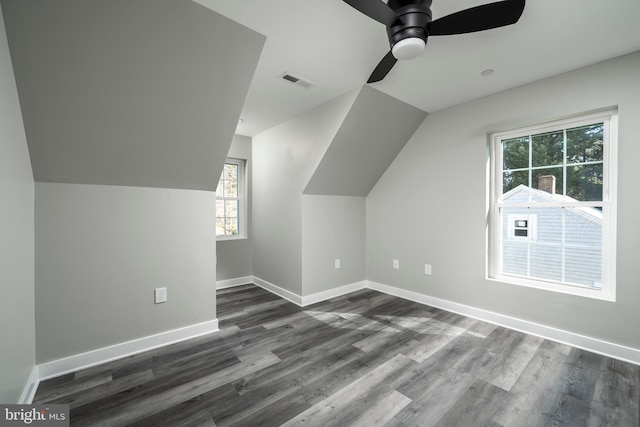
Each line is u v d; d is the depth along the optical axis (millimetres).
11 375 1396
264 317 2883
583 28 1693
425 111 3107
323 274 3469
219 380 1800
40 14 1254
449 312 2967
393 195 3592
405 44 1410
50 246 1851
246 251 4176
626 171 1981
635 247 1955
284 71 2240
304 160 3191
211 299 2557
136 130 1857
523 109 2463
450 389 1700
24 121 1556
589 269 2225
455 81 2406
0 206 1278
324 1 1476
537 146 2502
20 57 1350
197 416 1481
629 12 1542
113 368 1946
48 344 1843
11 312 1405
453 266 2979
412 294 3389
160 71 1641
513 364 1963
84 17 1320
